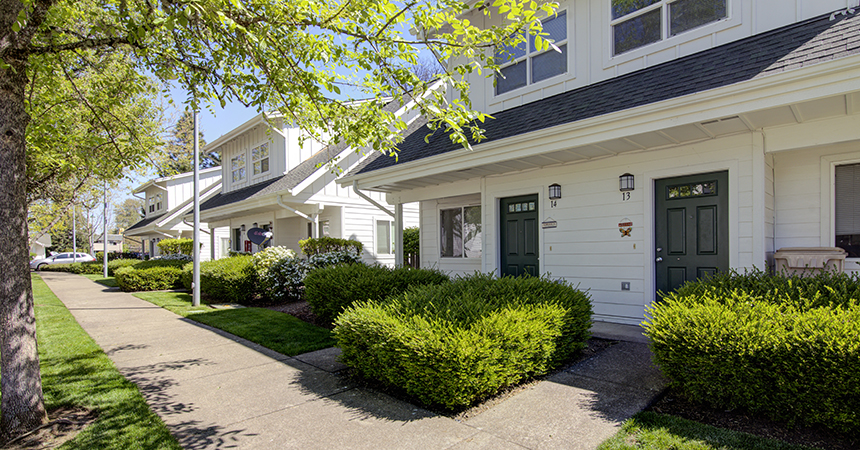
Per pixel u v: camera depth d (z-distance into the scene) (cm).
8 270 334
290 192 1173
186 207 2028
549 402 369
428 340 357
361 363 430
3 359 333
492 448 296
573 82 724
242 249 1875
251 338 636
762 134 518
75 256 3350
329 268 760
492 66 416
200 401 397
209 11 328
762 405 311
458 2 384
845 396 280
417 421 345
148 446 312
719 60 523
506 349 376
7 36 330
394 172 838
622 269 644
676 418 326
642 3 650
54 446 317
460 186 888
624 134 527
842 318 300
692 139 566
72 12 481
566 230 710
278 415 363
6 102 331
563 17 745
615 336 567
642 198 623
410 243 1397
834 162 516
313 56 423
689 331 336
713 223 570
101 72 584
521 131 654
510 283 525
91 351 578
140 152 680
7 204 331
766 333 305
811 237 532
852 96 405
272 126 549
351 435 323
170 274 1408
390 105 1409
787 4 523
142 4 405
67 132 648
